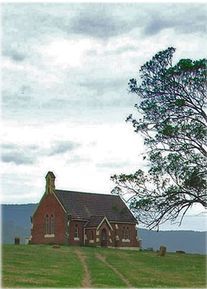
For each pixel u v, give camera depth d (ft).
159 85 174.70
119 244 336.49
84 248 257.55
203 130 168.14
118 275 146.41
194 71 170.40
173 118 175.83
